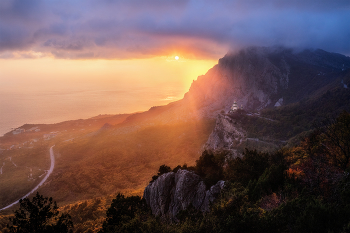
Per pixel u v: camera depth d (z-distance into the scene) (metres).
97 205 64.25
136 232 18.39
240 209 15.83
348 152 20.09
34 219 20.47
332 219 12.22
